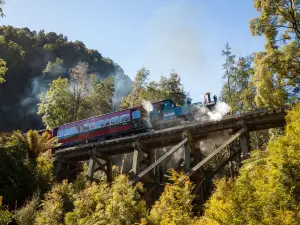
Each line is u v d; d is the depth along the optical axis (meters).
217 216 7.68
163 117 27.16
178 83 45.69
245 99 31.78
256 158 12.88
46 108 40.16
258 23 20.50
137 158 21.11
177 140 22.09
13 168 18.72
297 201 6.66
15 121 79.44
